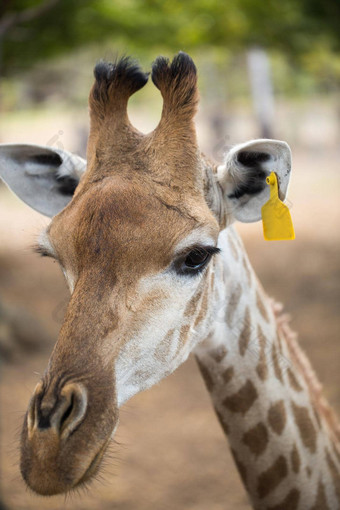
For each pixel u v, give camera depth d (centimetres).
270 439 297
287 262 1119
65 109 3919
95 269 226
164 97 256
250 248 1248
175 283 239
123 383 229
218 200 272
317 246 1210
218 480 509
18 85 3550
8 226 1487
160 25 1203
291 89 3400
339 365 685
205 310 265
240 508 471
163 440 572
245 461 305
